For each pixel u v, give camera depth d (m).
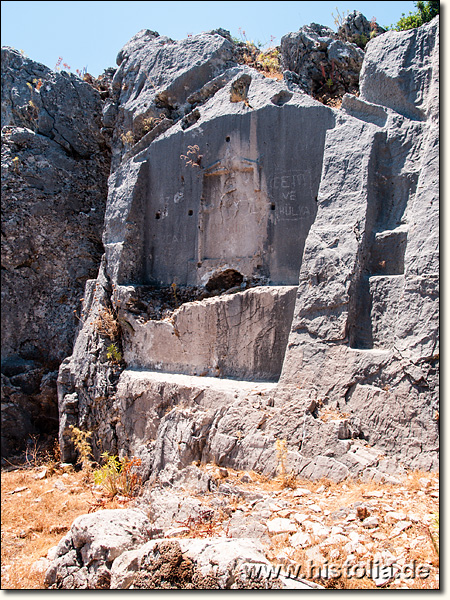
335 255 7.74
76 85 14.88
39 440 13.02
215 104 10.66
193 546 4.96
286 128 9.37
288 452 7.06
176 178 10.96
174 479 7.83
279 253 9.32
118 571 4.96
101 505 8.62
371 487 6.16
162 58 12.47
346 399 7.12
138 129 12.42
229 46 11.84
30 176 13.98
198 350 9.38
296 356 7.69
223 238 10.18
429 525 5.13
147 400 9.51
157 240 11.25
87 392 11.21
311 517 5.71
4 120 15.22
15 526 8.54
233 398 8.02
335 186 8.26
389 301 7.39
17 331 13.78
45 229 14.11
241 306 8.81
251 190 9.80
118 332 11.02
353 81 11.43
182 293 10.56
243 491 6.67
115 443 10.32
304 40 11.42
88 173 14.92
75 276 14.41
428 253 6.95
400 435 6.55
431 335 6.64
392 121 8.17
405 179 7.90
